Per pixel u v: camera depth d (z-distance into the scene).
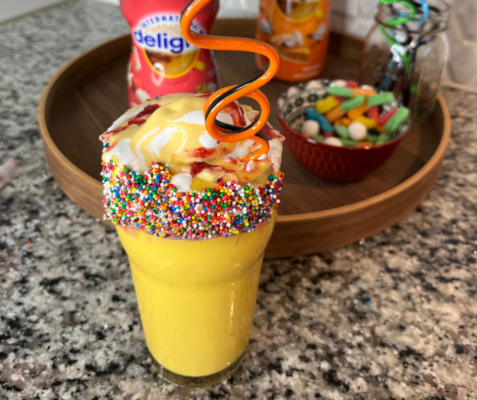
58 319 0.28
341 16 0.53
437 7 0.40
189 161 0.19
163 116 0.19
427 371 0.25
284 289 0.30
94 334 0.27
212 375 0.25
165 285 0.21
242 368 0.26
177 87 0.37
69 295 0.29
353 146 0.35
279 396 0.24
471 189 0.38
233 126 0.19
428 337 0.27
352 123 0.38
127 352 0.26
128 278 0.30
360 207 0.30
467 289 0.30
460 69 0.50
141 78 0.38
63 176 0.35
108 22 0.66
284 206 0.34
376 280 0.30
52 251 0.32
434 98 0.42
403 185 0.32
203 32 0.36
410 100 0.41
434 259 0.32
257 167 0.19
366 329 0.27
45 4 0.70
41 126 0.37
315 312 0.28
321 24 0.45
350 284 0.30
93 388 0.24
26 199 0.36
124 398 0.24
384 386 0.25
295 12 0.44
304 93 0.40
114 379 0.25
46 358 0.26
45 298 0.29
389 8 0.39
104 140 0.20
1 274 0.30
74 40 0.60
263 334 0.27
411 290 0.30
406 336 0.27
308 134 0.38
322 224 0.30
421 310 0.29
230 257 0.20
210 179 0.18
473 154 0.42
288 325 0.28
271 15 0.45
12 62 0.55
